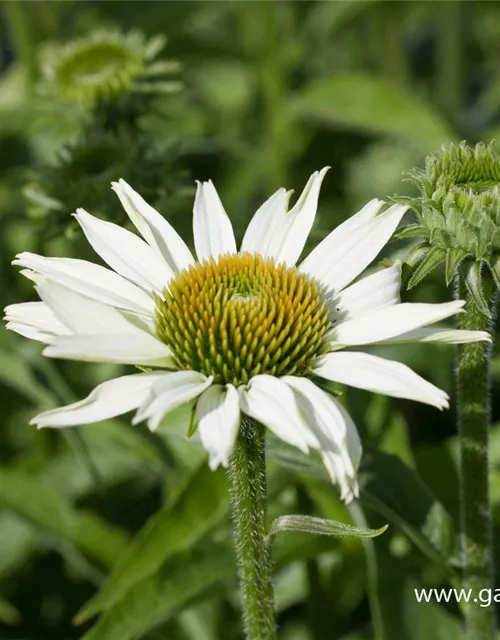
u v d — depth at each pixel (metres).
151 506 1.08
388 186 1.31
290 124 1.22
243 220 1.17
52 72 1.03
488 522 0.93
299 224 0.91
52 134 1.08
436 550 0.93
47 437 1.10
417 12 1.51
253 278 0.90
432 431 1.09
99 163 0.99
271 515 0.99
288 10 1.30
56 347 0.87
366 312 0.89
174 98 1.19
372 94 1.09
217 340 0.88
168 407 0.86
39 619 1.06
